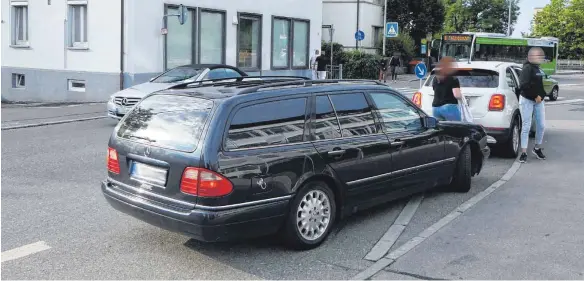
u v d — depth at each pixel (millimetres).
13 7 21281
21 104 19047
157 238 5887
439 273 4977
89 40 19406
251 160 5109
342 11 39531
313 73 25609
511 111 10273
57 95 20438
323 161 5645
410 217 6676
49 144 11266
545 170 9367
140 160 5410
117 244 5699
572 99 24922
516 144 10609
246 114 5281
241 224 5043
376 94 6555
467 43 33031
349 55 34969
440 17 44125
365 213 6859
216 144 5000
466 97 10266
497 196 7641
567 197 7570
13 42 21375
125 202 5496
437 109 9172
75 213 6707
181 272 5004
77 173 8758
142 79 19000
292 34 25281
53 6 20141
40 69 20719
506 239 5863
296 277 4910
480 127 8109
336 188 5852
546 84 23125
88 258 5312
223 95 5410
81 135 12461
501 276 4902
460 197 7594
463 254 5438
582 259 5301
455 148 7508
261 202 5145
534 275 4922
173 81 14062
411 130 6855
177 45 20234
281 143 5410
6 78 21625
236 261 5277
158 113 5594
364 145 6102
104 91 19250
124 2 18516
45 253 5426
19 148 10789
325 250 5582
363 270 5066
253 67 23562
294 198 5387
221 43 21875
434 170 7145
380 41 41469
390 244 5738
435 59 34375
